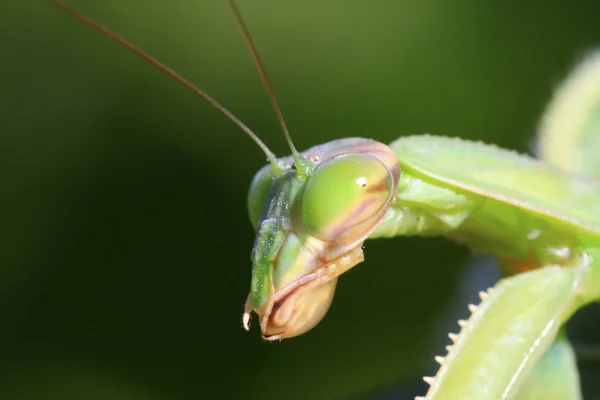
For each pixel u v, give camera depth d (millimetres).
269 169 85
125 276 109
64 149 111
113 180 110
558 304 84
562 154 93
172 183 111
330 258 82
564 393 87
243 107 113
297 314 82
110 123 111
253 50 83
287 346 109
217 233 110
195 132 111
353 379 109
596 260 85
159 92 113
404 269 110
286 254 82
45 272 109
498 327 83
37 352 108
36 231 109
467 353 83
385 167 82
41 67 113
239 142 112
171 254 109
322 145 85
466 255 110
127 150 111
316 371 109
